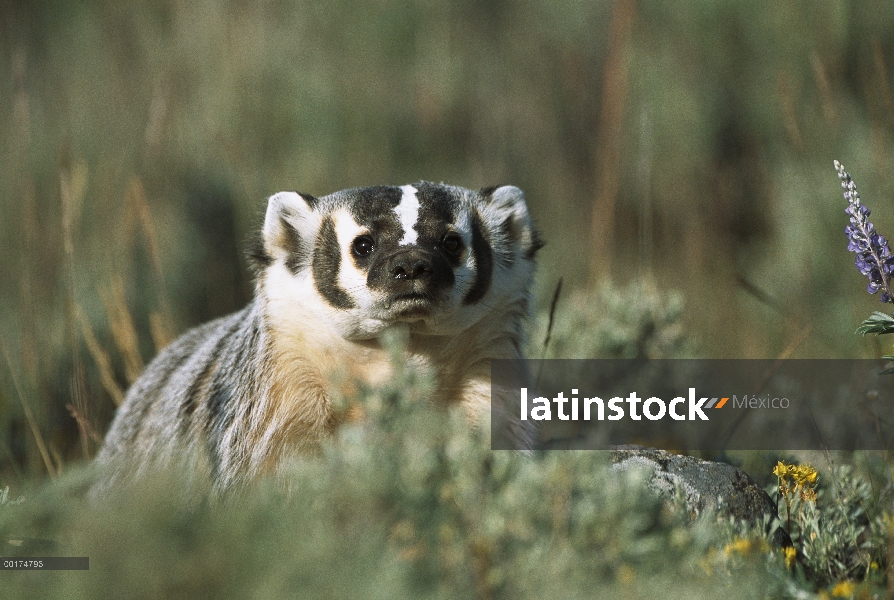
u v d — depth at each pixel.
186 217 15.48
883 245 6.88
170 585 4.64
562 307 12.27
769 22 17.97
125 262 13.50
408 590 4.84
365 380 7.94
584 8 20.45
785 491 6.94
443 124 19.62
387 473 5.53
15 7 20.06
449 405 8.12
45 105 18.42
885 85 11.99
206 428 8.38
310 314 7.88
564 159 19.78
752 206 18.12
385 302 7.48
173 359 10.20
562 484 5.41
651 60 18.84
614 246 17.72
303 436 7.86
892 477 7.59
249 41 18.95
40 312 12.80
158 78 17.78
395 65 19.73
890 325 6.67
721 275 16.83
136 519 4.80
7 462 10.46
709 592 5.11
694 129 18.36
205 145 16.70
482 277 8.01
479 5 20.78
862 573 6.38
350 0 19.88
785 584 5.53
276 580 4.66
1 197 15.56
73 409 9.64
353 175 18.27
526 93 20.30
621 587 4.94
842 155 15.98
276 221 8.19
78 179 14.20
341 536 5.24
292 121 18.36
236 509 5.46
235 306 15.30
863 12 16.98
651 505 5.68
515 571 5.09
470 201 8.38
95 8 19.73
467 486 5.50
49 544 5.78
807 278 14.47
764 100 17.72
